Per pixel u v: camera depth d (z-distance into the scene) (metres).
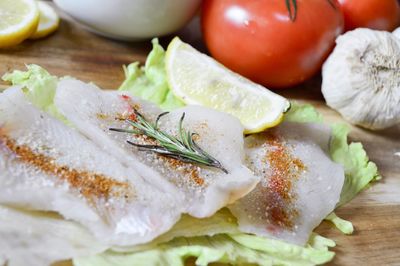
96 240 0.26
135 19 0.36
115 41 0.39
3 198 0.26
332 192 0.31
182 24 0.38
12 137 0.27
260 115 0.33
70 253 0.26
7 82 0.33
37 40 0.37
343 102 0.36
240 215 0.28
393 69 0.35
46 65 0.35
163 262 0.27
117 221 0.26
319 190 0.31
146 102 0.32
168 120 0.31
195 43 0.40
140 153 0.29
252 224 0.28
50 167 0.27
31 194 0.26
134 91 0.35
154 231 0.26
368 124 0.36
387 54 0.35
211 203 0.27
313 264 0.28
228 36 0.36
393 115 0.35
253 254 0.28
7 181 0.26
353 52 0.35
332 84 0.36
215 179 0.28
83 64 0.36
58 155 0.27
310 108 0.36
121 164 0.28
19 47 0.36
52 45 0.37
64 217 0.27
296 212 0.29
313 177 0.31
